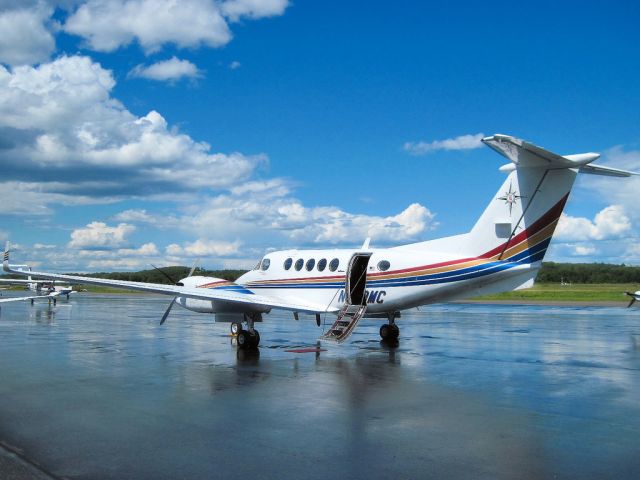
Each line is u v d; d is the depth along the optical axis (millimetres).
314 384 11281
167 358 15055
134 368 13305
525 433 7660
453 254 16938
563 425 8086
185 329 24234
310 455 6750
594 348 17031
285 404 9469
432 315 33031
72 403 9531
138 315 33719
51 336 20875
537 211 15469
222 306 17844
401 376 12188
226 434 7641
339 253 18906
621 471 6168
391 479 5957
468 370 12984
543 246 15375
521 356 15266
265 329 24219
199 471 6199
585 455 6711
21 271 16375
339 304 18375
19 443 7219
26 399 9852
